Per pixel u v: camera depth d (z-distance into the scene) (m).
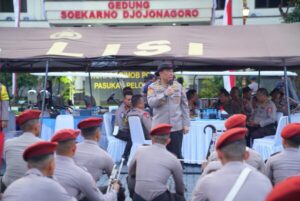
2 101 8.66
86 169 4.63
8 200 3.29
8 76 17.64
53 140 4.07
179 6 25.11
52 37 8.48
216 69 12.30
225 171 3.34
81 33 8.62
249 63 8.54
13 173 4.91
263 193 3.21
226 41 8.09
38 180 3.35
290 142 4.62
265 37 8.15
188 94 10.76
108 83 21.84
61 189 3.39
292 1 19.95
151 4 25.12
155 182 4.82
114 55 7.57
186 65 12.09
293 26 8.44
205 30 8.48
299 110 11.80
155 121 7.47
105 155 4.93
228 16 14.75
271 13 25.84
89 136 4.95
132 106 9.47
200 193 3.38
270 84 20.56
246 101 11.51
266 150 9.12
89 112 11.75
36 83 20.73
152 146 5.00
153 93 7.42
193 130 9.38
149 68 12.47
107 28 8.68
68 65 12.12
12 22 27.09
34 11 26.92
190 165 9.60
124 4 25.14
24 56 7.77
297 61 7.54
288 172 4.55
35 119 5.05
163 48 7.84
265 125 10.10
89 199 4.16
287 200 1.42
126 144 9.68
